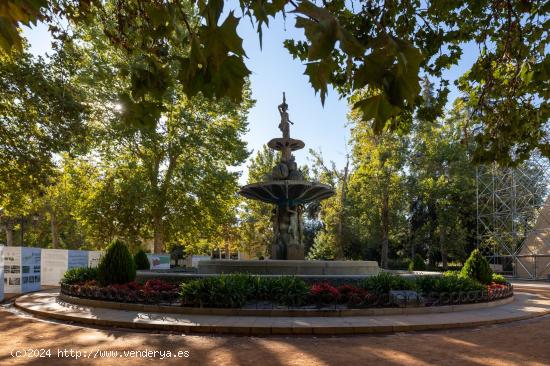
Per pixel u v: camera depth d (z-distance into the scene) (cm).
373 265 1752
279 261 1598
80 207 2895
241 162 2997
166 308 1195
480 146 633
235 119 2945
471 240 4534
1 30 194
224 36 197
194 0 252
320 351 809
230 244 4562
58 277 2298
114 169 2845
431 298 1309
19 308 1395
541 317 1275
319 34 158
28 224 4544
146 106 339
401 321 1072
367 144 3528
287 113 1945
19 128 1700
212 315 1143
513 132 602
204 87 235
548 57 468
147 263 2367
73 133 1762
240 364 712
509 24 504
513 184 3612
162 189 2828
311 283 1407
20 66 1541
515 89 570
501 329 1063
